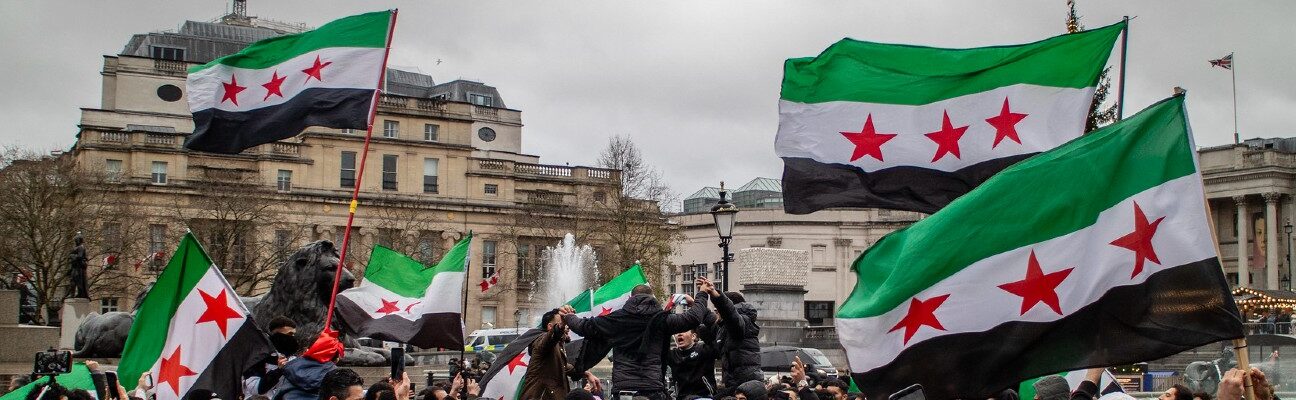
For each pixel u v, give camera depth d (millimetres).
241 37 114812
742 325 15539
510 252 102562
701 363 16422
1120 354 11008
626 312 14812
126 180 90938
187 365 15172
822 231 106812
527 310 102938
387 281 19281
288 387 13047
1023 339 11258
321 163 99500
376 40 18781
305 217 97188
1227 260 109375
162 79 104250
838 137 15922
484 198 104000
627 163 93188
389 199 100562
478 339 79938
